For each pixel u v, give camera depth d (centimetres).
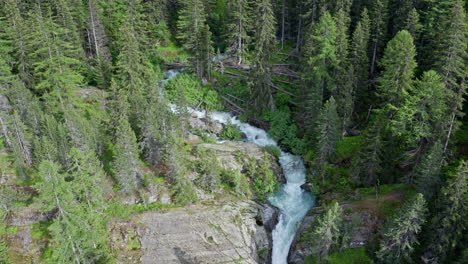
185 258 3120
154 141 3912
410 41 3669
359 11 5459
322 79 4497
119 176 3538
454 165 3428
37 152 3650
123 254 3147
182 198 3609
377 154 3588
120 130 3494
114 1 6562
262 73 4900
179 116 4512
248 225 3525
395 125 3678
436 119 3397
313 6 5391
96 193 3197
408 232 2794
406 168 3756
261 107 5141
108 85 5231
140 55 5291
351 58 4559
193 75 5934
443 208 2781
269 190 4062
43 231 3306
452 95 3331
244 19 5756
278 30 6712
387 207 3328
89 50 6203
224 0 7438
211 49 5775
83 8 6131
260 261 3369
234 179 3912
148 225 3362
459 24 3431
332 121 3903
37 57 4666
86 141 3662
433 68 3828
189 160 4094
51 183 2689
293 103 5197
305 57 4828
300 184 4212
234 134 4981
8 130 3934
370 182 3719
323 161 4122
